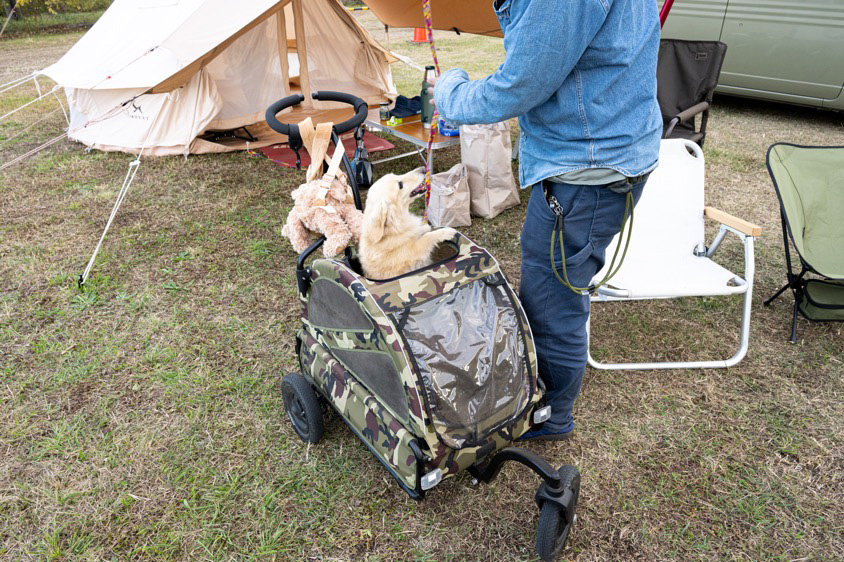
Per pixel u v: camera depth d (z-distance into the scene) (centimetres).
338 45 663
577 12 146
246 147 586
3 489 226
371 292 182
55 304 346
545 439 240
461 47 1129
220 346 308
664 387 277
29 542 206
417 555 198
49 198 488
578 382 224
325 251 225
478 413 181
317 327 224
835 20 584
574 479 180
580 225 188
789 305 337
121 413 263
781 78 640
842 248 302
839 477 226
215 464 236
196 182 515
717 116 698
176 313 336
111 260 392
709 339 311
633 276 284
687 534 204
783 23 616
